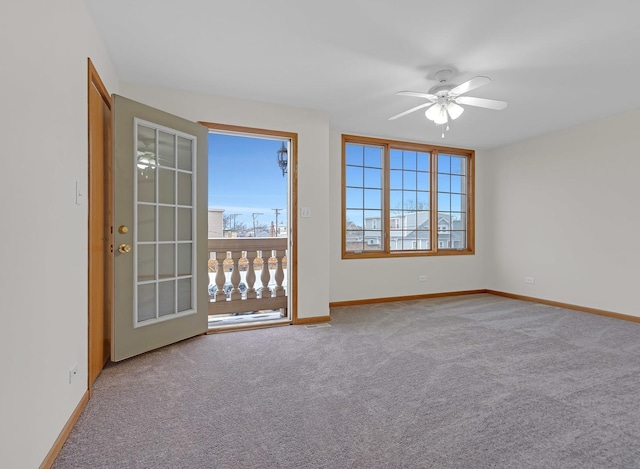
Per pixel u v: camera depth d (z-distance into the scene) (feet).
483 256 19.16
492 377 7.99
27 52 4.47
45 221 4.94
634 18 7.14
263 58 8.98
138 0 6.68
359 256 16.06
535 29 7.58
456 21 7.34
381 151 16.89
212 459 5.10
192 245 10.66
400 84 10.56
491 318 13.46
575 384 7.63
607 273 13.80
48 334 5.00
